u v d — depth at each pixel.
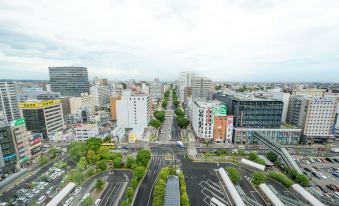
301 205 73.44
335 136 155.75
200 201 78.56
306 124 152.50
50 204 72.19
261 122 153.50
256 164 105.56
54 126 172.50
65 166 108.88
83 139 155.00
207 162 116.31
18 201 79.06
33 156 122.44
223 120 150.75
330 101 148.25
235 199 74.75
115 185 90.12
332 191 88.12
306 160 122.56
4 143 100.88
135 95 190.75
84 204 70.38
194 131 176.50
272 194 78.00
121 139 160.00
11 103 193.50
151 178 96.69
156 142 153.88
